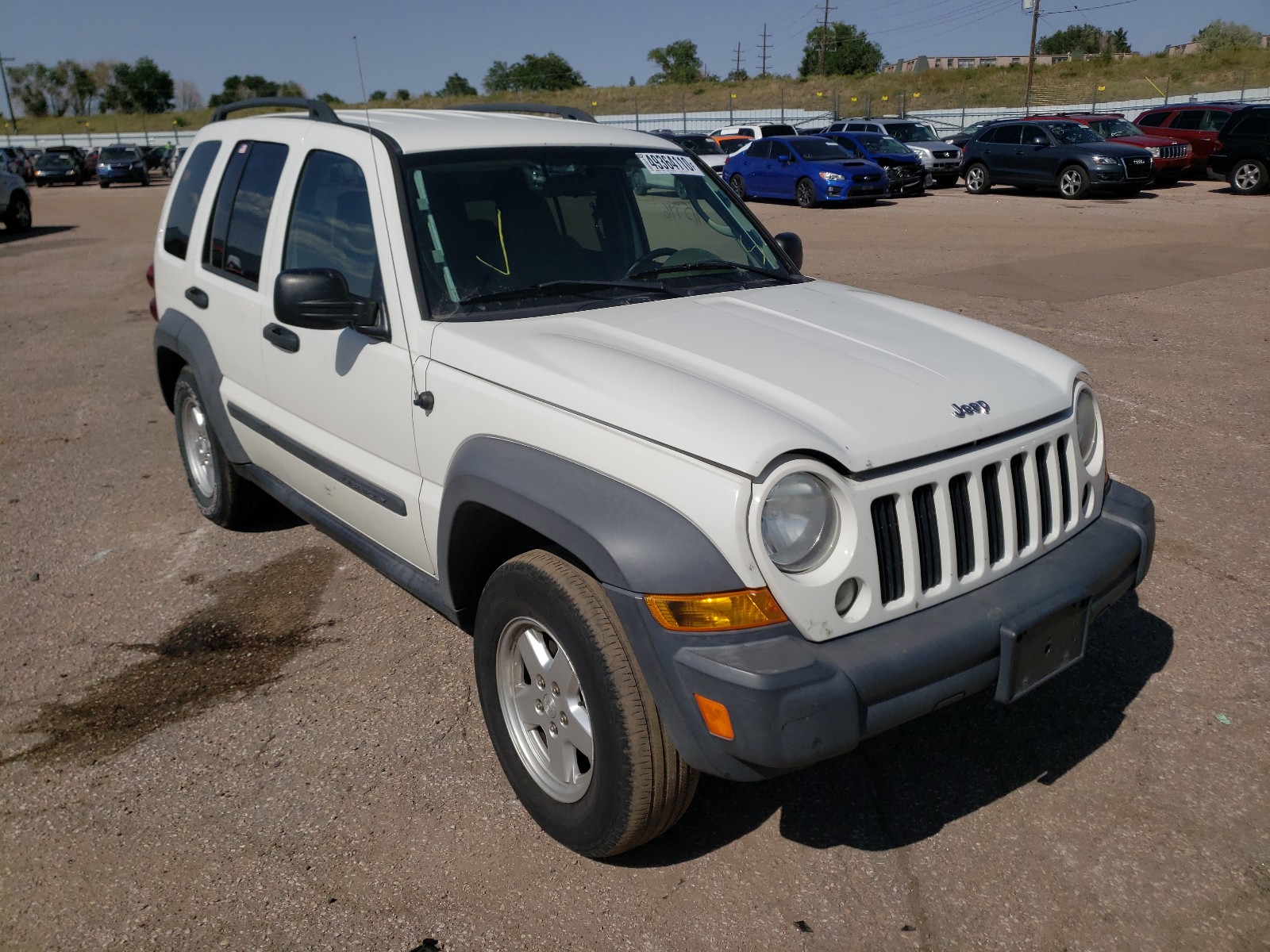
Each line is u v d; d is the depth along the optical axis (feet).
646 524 7.70
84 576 15.33
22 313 37.81
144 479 19.52
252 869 9.15
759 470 7.35
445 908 8.63
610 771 8.20
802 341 9.59
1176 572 14.16
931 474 8.11
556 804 9.11
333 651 12.91
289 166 12.83
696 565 7.45
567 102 195.62
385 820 9.76
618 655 7.98
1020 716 11.12
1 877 9.13
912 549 8.01
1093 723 10.93
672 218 12.53
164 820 9.84
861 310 10.94
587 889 8.80
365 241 11.12
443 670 12.37
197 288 14.96
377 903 8.71
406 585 11.16
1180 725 10.80
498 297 10.51
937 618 8.09
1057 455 9.29
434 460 10.06
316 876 9.04
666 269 11.68
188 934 8.43
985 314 30.68
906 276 38.11
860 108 171.12
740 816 9.70
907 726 11.05
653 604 7.55
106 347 31.35
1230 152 65.16
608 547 7.74
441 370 9.81
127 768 10.65
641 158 12.82
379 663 12.57
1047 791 9.89
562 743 9.00
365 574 15.12
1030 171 69.00
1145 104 133.90
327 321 10.45
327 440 12.05
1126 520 9.82
